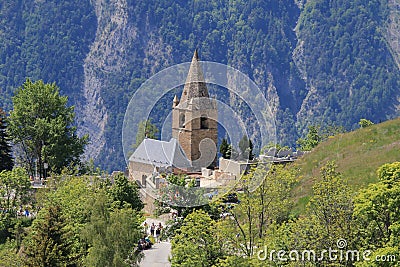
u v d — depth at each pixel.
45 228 64.06
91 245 62.69
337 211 51.66
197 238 53.78
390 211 49.16
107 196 71.25
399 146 77.38
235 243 54.19
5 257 73.44
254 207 57.84
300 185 74.62
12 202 100.56
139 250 67.75
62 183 91.31
